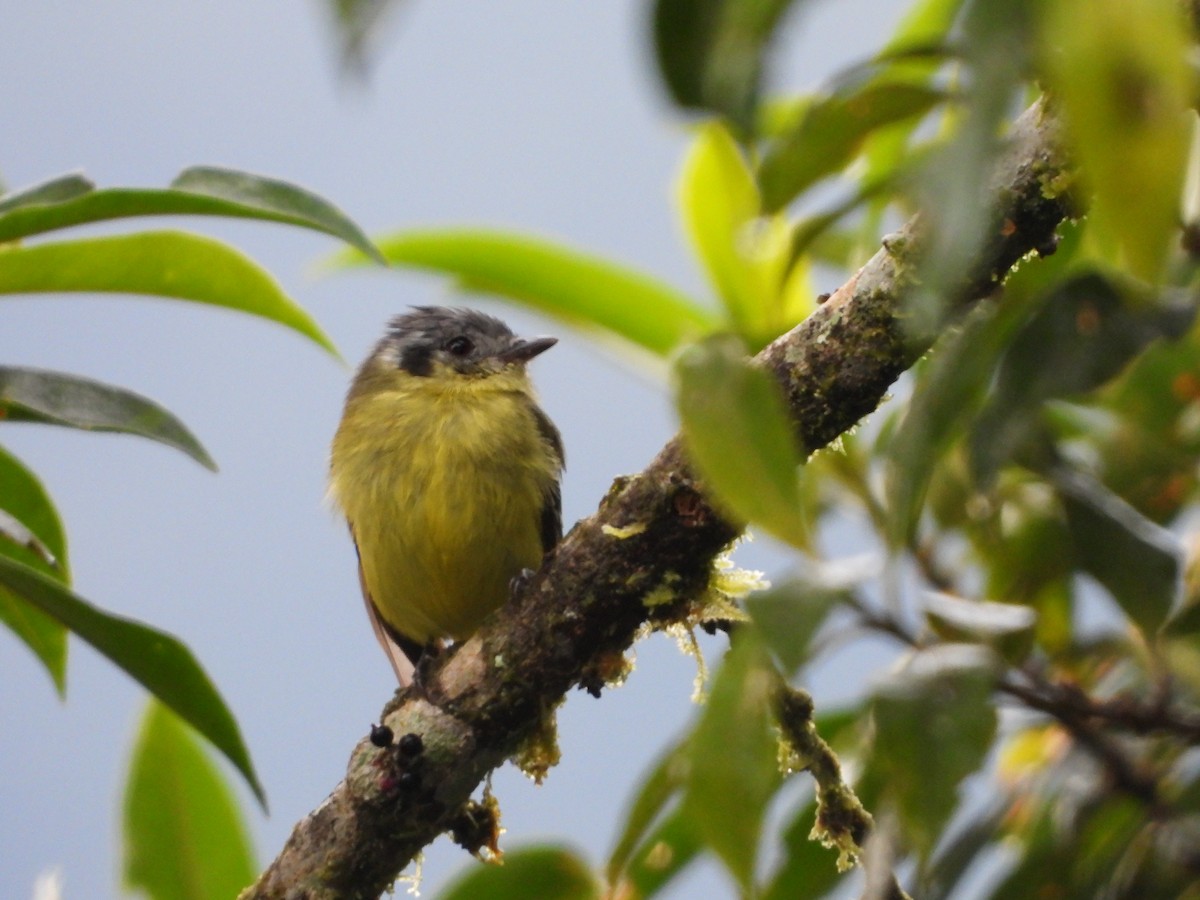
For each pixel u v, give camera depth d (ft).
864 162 23.00
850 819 19.06
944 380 15.39
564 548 19.08
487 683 19.33
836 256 26.25
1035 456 20.62
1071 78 6.91
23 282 20.30
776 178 16.38
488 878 21.13
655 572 18.60
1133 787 21.03
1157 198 6.85
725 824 10.55
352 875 19.69
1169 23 6.81
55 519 21.49
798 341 17.54
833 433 17.71
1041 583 23.71
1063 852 21.13
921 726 12.49
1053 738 23.38
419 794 19.47
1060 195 15.71
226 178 18.62
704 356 10.43
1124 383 24.03
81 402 19.08
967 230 8.07
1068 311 18.16
